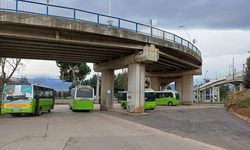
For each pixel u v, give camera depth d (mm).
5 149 11766
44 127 20250
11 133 16984
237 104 38188
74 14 28516
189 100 61000
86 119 27281
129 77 36656
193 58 49688
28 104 30469
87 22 29328
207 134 17938
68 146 12523
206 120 26250
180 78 66938
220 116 30219
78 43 30125
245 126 21812
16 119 27109
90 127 20547
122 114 34062
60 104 69125
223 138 16328
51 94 39250
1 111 32094
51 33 28328
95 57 40906
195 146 13406
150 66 53969
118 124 23078
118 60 39281
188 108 44625
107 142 13844
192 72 59125
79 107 40250
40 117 29766
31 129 19047
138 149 12102
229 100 45375
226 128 20688
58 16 27547
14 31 26781
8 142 13617
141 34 33500
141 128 20656
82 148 12078
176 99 59469
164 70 63094
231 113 34312
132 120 26891
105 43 31422
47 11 27094
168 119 27453
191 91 60781
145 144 13453
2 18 25141
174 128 20938
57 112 39250
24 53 37219
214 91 123750
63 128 19750
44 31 28031
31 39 28031
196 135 17531
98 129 19438
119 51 35938
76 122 24219
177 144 13812
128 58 36406
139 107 35469
